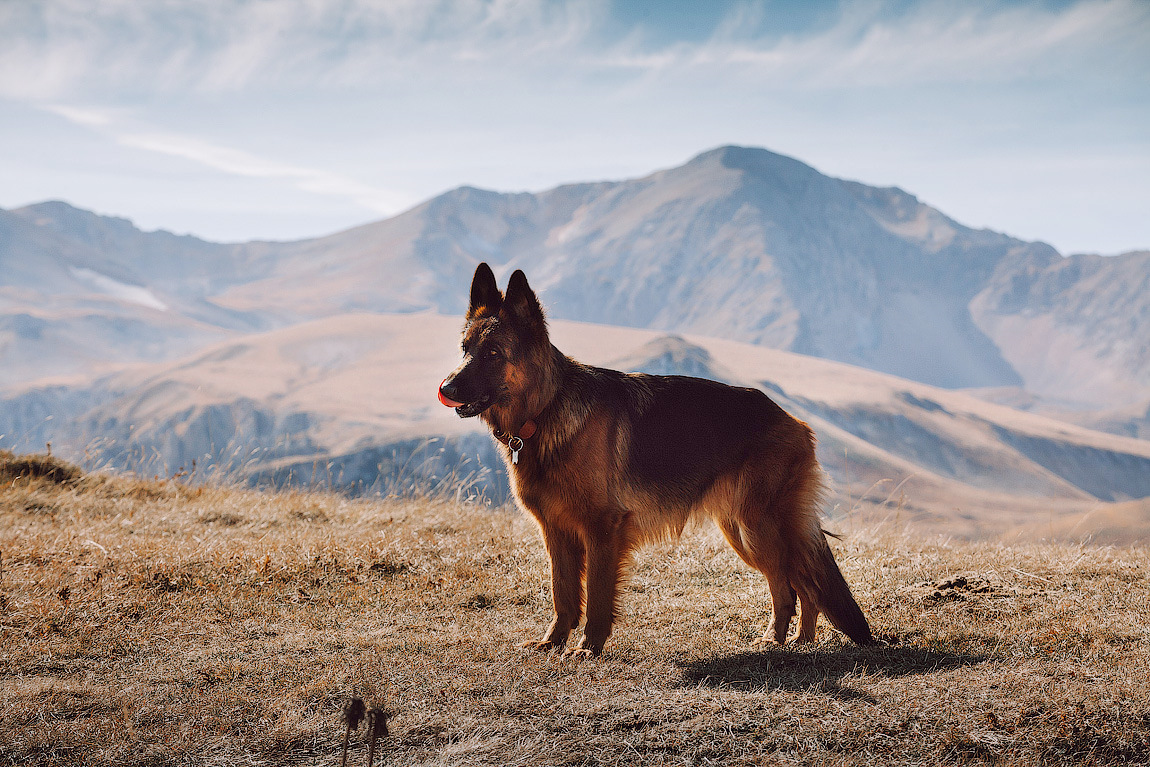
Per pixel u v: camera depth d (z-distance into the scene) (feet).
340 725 12.37
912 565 23.17
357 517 30.22
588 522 16.55
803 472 17.92
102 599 19.07
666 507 17.31
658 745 11.55
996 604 18.70
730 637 17.42
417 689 13.70
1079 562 22.63
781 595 17.66
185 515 28.94
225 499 32.78
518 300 16.55
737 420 17.97
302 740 12.01
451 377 16.06
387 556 23.21
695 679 14.29
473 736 11.84
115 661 15.84
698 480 17.53
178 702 13.47
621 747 11.50
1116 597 19.08
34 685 14.35
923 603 19.26
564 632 16.84
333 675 14.49
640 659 15.66
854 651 16.12
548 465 16.49
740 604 19.86
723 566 23.45
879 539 26.53
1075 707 12.02
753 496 17.83
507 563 23.56
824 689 13.30
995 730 11.65
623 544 16.69
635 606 19.98
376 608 19.48
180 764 11.49
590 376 17.28
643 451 16.99
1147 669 13.71
